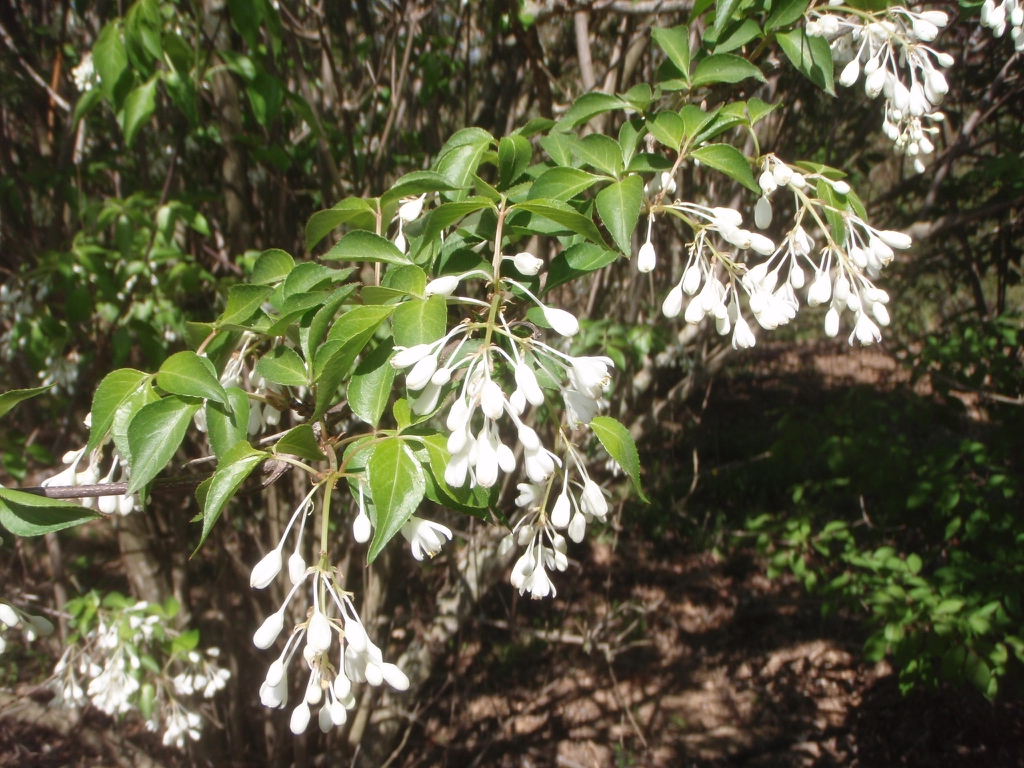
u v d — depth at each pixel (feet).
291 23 11.25
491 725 17.07
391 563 13.26
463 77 14.88
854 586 15.08
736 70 5.54
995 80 12.32
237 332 5.05
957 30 12.96
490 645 19.13
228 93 11.37
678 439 22.97
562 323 4.15
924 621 12.84
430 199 5.74
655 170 5.08
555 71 14.32
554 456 3.95
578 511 4.49
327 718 3.82
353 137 12.62
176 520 13.39
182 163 13.98
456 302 4.27
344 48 13.24
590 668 19.19
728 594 22.04
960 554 14.25
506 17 11.00
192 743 13.46
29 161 14.02
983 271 18.19
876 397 17.34
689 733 17.62
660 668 19.60
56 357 11.77
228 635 13.78
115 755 13.73
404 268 4.17
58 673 11.20
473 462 3.75
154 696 11.41
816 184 5.50
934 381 15.06
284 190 12.33
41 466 13.74
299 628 3.82
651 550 23.31
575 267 4.87
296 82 12.80
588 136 5.03
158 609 11.41
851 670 19.93
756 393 31.24
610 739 17.16
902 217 16.14
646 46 11.58
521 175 5.47
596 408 4.35
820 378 32.81
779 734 17.72
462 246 5.16
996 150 15.99
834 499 19.53
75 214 12.95
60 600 13.92
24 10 14.40
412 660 13.97
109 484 4.60
